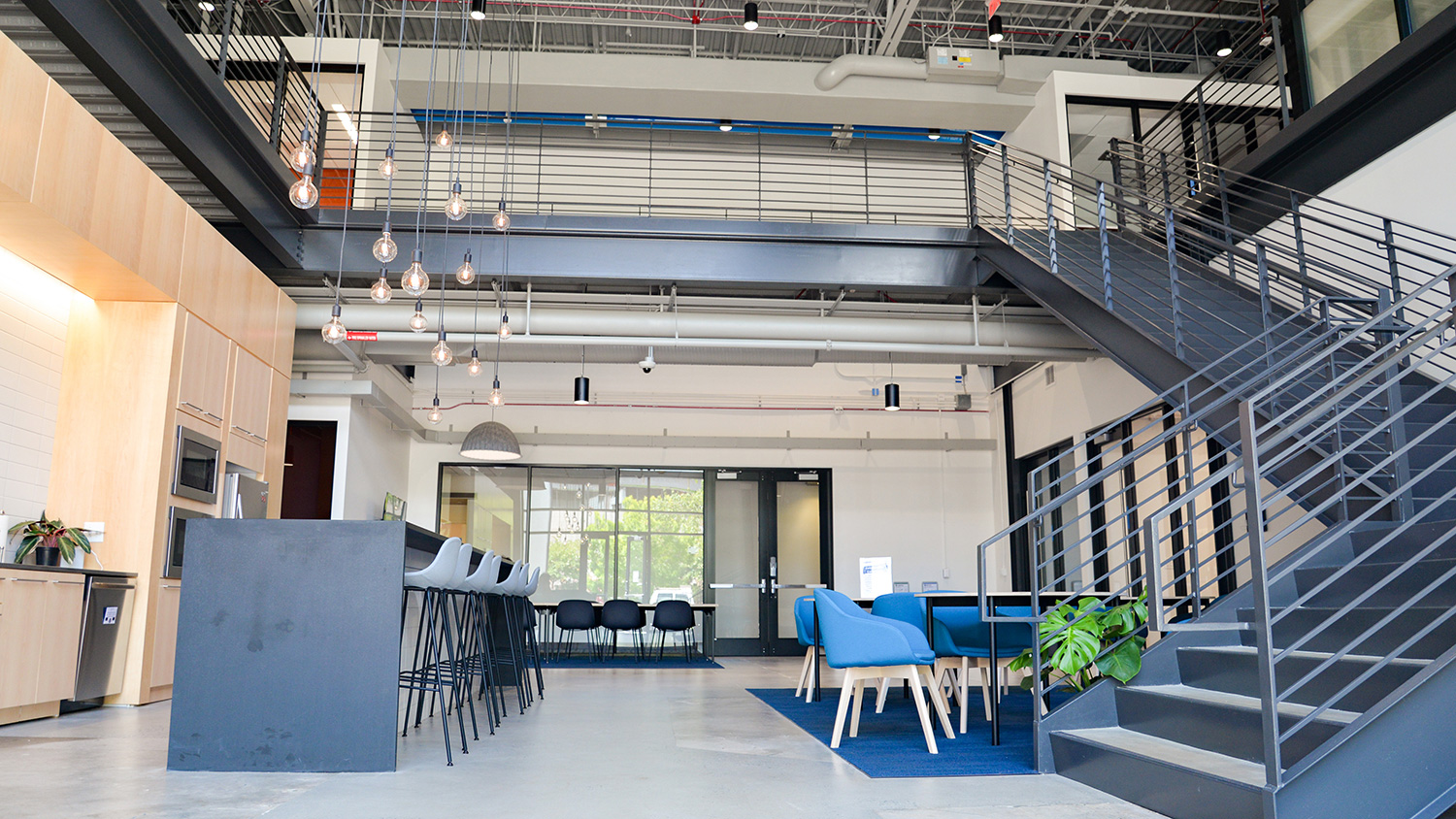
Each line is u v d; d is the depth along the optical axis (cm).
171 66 504
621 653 1123
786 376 1173
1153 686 361
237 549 366
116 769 350
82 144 468
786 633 1152
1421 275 579
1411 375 539
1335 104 645
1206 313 571
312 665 358
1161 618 292
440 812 284
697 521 1163
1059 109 919
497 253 732
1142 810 289
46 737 421
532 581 652
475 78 912
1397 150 609
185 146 531
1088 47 991
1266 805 235
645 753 400
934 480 1171
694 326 775
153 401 557
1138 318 563
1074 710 358
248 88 864
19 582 440
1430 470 277
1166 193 746
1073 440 1002
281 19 937
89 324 564
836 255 754
